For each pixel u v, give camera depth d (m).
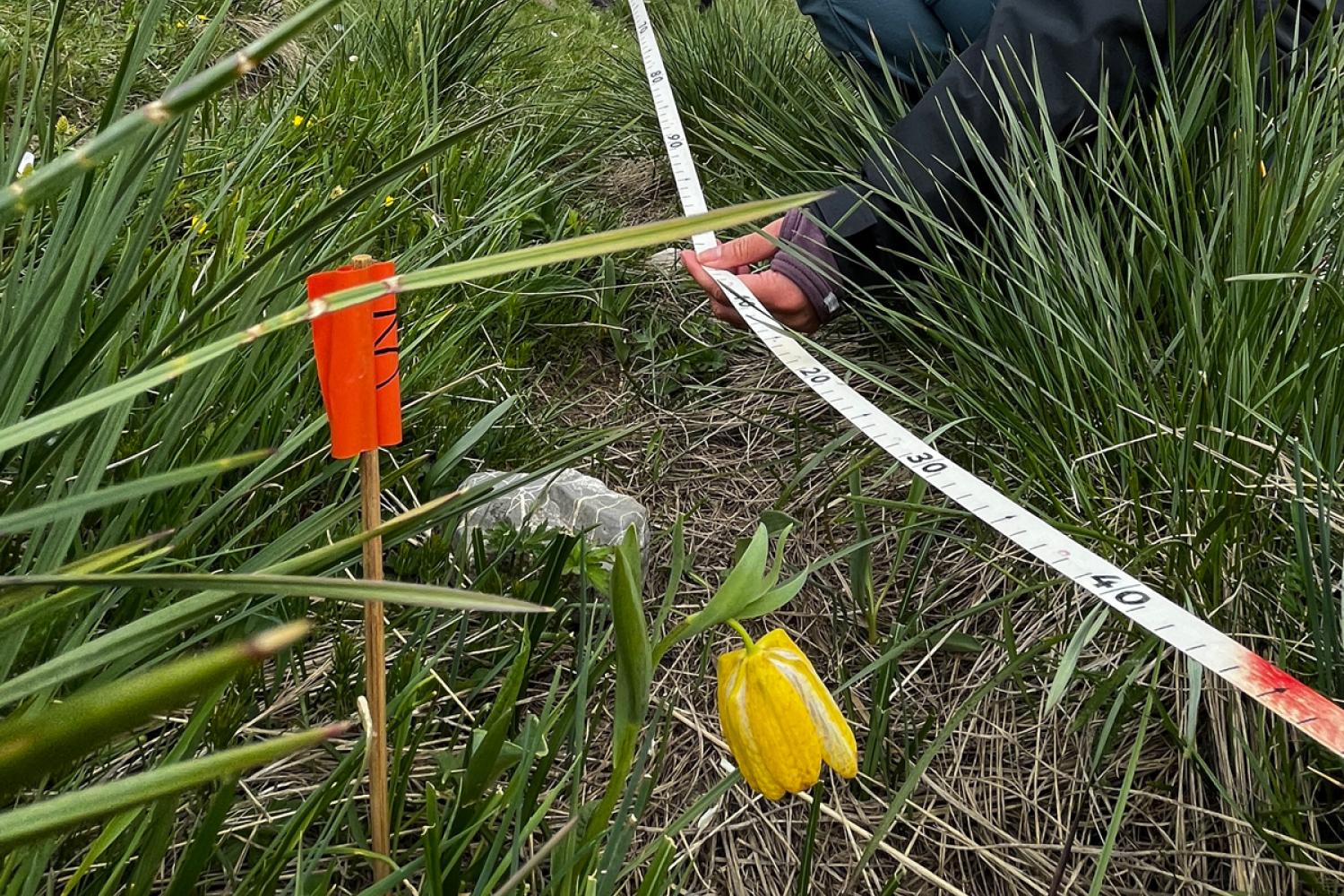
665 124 2.53
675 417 1.99
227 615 1.04
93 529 1.18
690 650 1.42
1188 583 1.24
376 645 0.74
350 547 0.47
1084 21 1.78
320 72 3.06
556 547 1.14
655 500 1.75
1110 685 1.16
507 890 0.69
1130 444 1.41
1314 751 1.08
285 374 1.21
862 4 2.36
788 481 1.77
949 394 1.73
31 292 0.94
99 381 0.96
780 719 0.77
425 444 1.62
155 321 1.35
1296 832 1.02
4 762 0.24
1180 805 1.11
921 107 1.89
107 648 0.44
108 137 0.37
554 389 2.07
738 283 1.80
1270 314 1.45
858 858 1.16
